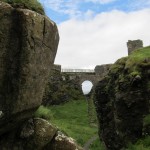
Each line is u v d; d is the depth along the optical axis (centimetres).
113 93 1658
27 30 396
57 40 480
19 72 394
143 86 1448
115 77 1678
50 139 494
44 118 536
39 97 443
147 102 1420
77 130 2217
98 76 4031
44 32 427
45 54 439
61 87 3722
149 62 1498
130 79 1470
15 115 411
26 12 398
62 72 3944
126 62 1598
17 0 418
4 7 385
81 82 3966
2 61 384
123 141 1464
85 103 3562
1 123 405
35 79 421
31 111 443
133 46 3191
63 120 2781
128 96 1463
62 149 495
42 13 450
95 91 1903
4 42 384
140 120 1413
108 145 1692
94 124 2798
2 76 385
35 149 480
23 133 471
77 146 509
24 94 406
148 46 1742
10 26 390
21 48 394
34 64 413
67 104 3525
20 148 467
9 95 393
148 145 1294
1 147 445
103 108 1788
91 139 2045
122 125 1482
